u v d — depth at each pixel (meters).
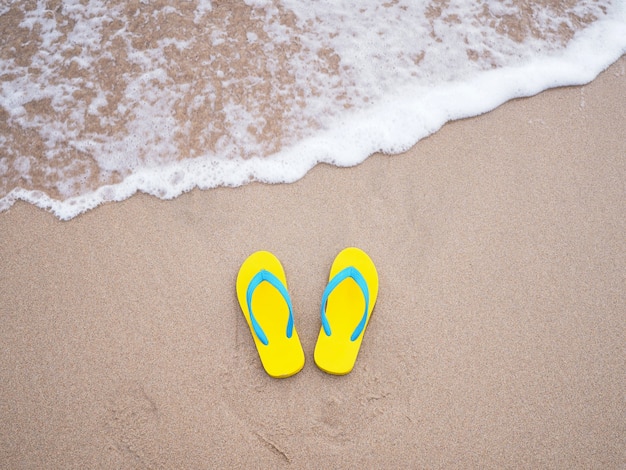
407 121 1.60
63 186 1.54
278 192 1.55
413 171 1.57
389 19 1.67
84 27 1.64
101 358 1.44
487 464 1.41
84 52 1.62
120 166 1.55
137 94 1.59
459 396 1.44
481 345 1.47
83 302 1.47
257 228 1.53
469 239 1.53
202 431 1.41
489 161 1.58
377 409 1.43
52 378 1.43
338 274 1.46
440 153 1.58
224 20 1.65
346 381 1.45
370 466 1.40
